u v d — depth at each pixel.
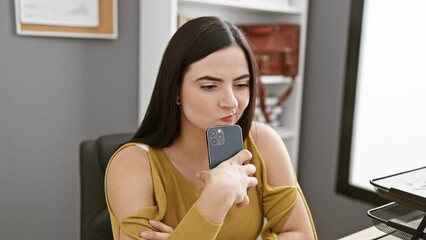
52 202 1.82
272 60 2.12
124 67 1.90
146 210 0.84
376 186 0.81
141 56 1.91
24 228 1.76
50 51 1.69
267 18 2.31
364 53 1.94
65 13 1.67
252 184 0.77
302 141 2.28
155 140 0.91
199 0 1.74
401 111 1.83
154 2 1.78
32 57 1.65
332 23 2.04
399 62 1.82
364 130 1.99
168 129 0.88
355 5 1.92
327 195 2.17
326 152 2.15
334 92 2.08
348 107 2.02
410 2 1.75
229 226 0.91
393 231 0.84
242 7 1.92
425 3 1.70
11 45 1.60
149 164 0.90
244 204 0.77
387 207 0.88
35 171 1.75
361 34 1.92
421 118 1.76
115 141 1.18
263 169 0.99
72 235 1.91
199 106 0.78
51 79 1.71
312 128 2.21
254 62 0.84
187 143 0.91
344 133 2.05
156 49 1.81
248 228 0.95
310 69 2.18
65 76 1.74
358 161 2.03
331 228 2.17
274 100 2.20
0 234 1.71
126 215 0.84
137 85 1.96
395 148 1.88
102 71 1.84
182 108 0.84
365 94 1.96
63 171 1.82
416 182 0.81
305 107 2.24
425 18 1.70
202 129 0.82
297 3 2.11
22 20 1.59
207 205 0.72
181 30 0.81
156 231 0.82
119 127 1.94
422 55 1.73
